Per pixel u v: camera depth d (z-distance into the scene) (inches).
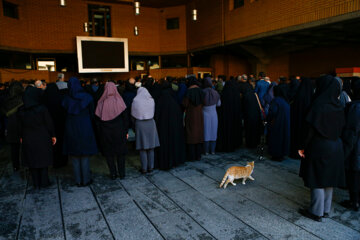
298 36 411.5
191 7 609.6
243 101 238.5
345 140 115.8
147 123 168.9
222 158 210.2
